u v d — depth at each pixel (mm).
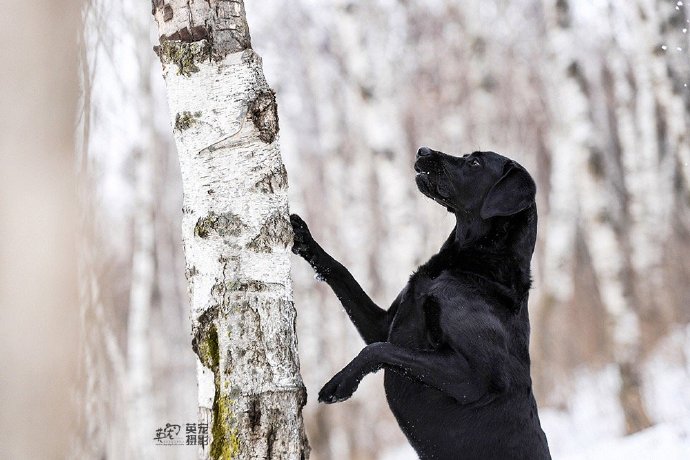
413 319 5207
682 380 13453
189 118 4285
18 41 4582
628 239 17203
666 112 15523
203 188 4242
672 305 15523
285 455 4082
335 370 16406
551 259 15234
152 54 14664
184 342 17969
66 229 4699
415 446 5180
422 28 18484
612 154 18797
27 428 4594
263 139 4289
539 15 20359
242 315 4141
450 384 4777
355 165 15586
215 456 4047
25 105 4602
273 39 20609
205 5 4312
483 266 5273
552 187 15875
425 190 5734
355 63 13688
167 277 18016
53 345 4664
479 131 15234
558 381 14945
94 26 5504
